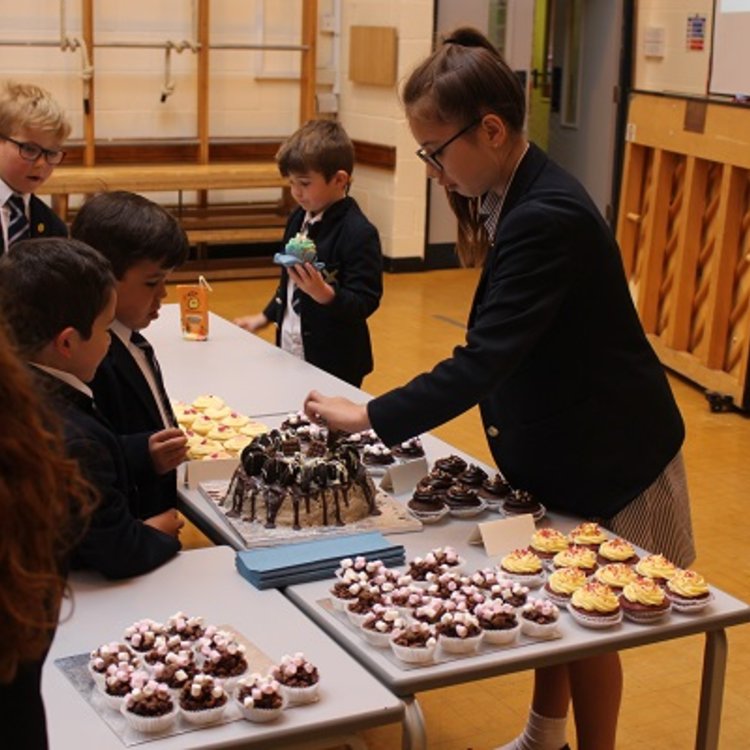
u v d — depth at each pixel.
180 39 7.34
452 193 2.28
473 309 2.24
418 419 2.10
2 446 0.90
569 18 7.49
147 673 1.64
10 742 0.98
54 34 7.02
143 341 2.42
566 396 2.21
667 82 6.44
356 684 1.68
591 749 2.33
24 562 0.91
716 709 2.04
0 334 0.92
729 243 5.29
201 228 7.29
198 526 2.26
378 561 2.02
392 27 7.40
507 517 2.23
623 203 6.11
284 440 2.32
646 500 2.26
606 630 1.88
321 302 3.30
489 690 2.99
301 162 3.39
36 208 3.35
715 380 5.34
